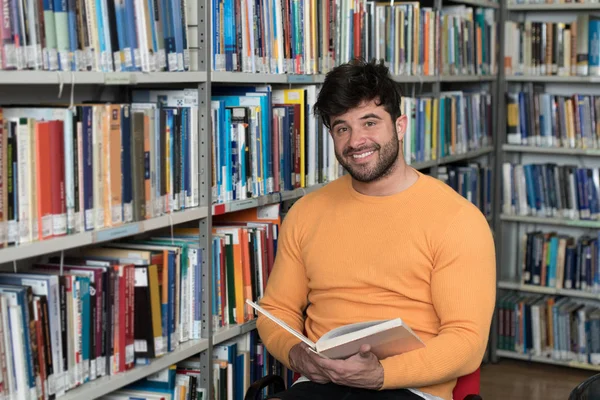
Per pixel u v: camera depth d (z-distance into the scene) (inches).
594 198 163.9
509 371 168.6
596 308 167.9
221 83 109.8
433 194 81.8
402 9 134.8
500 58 172.2
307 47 109.3
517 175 172.6
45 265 77.4
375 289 81.7
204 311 91.9
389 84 81.1
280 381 86.5
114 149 76.2
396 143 81.7
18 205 66.4
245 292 99.0
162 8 81.9
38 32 67.1
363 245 82.2
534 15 179.3
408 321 80.5
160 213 83.7
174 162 85.9
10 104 77.7
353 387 79.2
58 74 68.2
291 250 89.0
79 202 72.6
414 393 77.9
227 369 97.0
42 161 68.2
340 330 74.4
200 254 90.9
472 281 77.9
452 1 160.1
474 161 177.5
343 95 79.5
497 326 173.3
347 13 118.0
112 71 75.3
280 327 86.7
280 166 104.1
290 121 106.1
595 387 67.0
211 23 89.7
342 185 88.1
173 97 91.4
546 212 170.4
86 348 74.8
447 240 78.6
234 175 96.0
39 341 68.7
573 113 165.3
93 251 84.4
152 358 82.6
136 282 80.1
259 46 99.0
